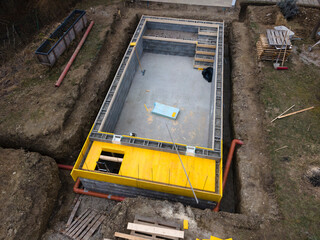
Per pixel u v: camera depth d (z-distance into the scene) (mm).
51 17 15250
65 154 10156
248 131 10141
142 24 14992
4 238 7410
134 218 7176
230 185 9977
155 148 8539
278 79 11602
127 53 12742
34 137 9688
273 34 11742
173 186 7766
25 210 8047
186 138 11391
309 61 12328
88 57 12805
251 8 15617
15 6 14016
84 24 14234
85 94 11508
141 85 13695
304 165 8789
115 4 16453
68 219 9023
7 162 9094
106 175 8008
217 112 9961
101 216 9062
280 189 8297
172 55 15680
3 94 10992
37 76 11773
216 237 6973
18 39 13773
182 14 16328
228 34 15875
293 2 14539
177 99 13016
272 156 9180
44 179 9000
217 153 8477
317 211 7703
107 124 10180
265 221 7574
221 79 11305
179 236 6641
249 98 11227
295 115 10258
